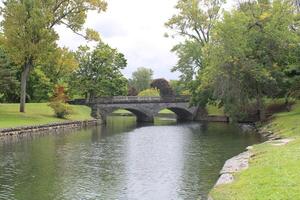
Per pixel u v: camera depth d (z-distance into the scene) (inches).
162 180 1210.6
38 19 2691.9
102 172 1323.8
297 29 2925.7
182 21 3506.4
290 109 3095.5
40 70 3922.2
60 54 2886.3
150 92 6279.5
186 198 1019.3
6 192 1069.8
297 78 2701.8
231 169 1087.0
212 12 3484.3
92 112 3804.1
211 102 3836.1
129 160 1544.0
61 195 1050.1
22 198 1017.5
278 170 917.2
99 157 1610.5
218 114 4170.8
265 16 2751.0
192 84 4003.4
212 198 815.7
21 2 2755.9
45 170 1342.3
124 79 4372.5
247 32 2755.9
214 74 2797.7
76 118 3304.6
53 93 3513.8
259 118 2989.7
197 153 1704.0
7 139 2144.4
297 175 849.5
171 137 2379.4
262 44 2746.1
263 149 1371.8
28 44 2726.4
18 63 2891.2
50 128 2674.7
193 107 4419.3
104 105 3855.8
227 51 2691.9
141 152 1752.0
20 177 1235.9
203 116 4328.3
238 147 1868.8
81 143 2046.0
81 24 2856.8
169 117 5354.3
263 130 2480.3
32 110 3211.1
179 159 1558.8
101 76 4197.8
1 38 2785.4
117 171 1338.6
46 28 2746.1
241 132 2623.0
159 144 2027.6
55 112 3157.0
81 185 1152.8
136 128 3137.3
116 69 4288.9
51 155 1638.8
